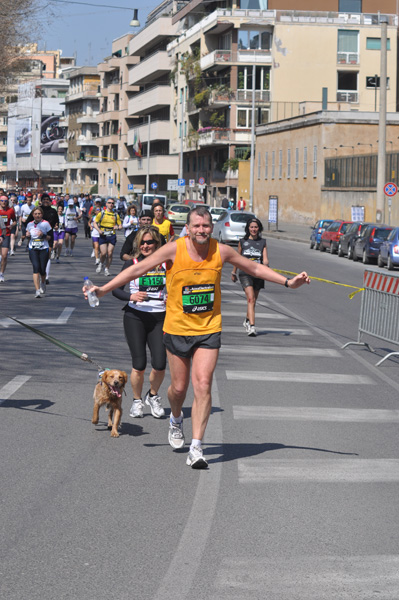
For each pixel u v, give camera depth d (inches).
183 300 369.4
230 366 621.0
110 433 424.5
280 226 3221.0
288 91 3764.8
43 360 615.2
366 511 313.7
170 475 354.6
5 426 431.8
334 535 286.8
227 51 3769.7
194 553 266.8
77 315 846.5
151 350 457.1
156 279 451.8
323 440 420.8
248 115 3836.1
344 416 474.0
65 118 7121.1
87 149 6624.0
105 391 418.9
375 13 3806.6
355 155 2854.3
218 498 325.1
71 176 7062.0
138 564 257.0
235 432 433.1
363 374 607.2
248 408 486.6
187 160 4566.9
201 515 304.3
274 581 246.5
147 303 452.4
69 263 1483.8
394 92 3764.8
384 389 555.8
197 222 364.8
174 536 282.0
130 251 575.8
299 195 3326.8
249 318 773.3
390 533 289.9
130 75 5413.4
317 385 561.6
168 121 4768.7
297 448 403.9
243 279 772.6
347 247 1968.5
